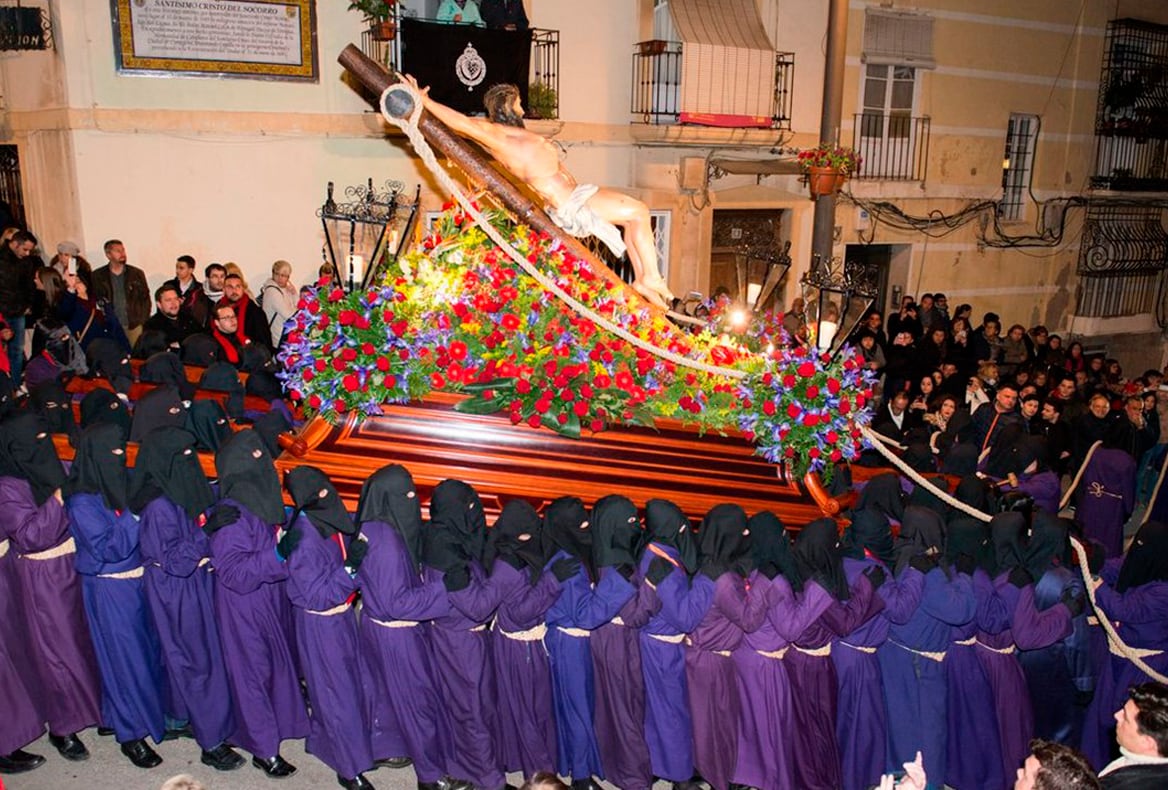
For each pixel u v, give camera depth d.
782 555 4.66
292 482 4.52
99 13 9.70
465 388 5.07
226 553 4.47
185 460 4.57
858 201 14.38
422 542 4.60
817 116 13.88
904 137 14.77
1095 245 17.22
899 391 10.08
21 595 4.66
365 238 5.89
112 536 4.54
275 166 10.78
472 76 10.98
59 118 9.81
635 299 5.32
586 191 5.07
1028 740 5.04
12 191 11.03
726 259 13.70
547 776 2.85
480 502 4.70
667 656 4.70
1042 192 16.52
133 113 9.97
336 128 10.97
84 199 9.95
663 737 4.76
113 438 4.55
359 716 4.66
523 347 5.12
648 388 5.16
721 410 5.27
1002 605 4.85
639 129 12.44
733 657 4.80
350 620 4.68
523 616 4.50
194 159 10.38
